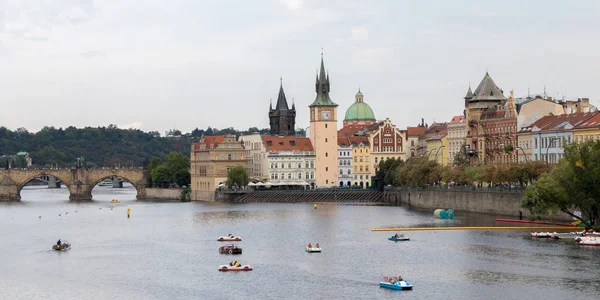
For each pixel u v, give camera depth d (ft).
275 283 589.73
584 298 528.63
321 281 593.01
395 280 572.10
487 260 650.84
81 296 565.94
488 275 596.70
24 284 604.90
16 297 566.36
